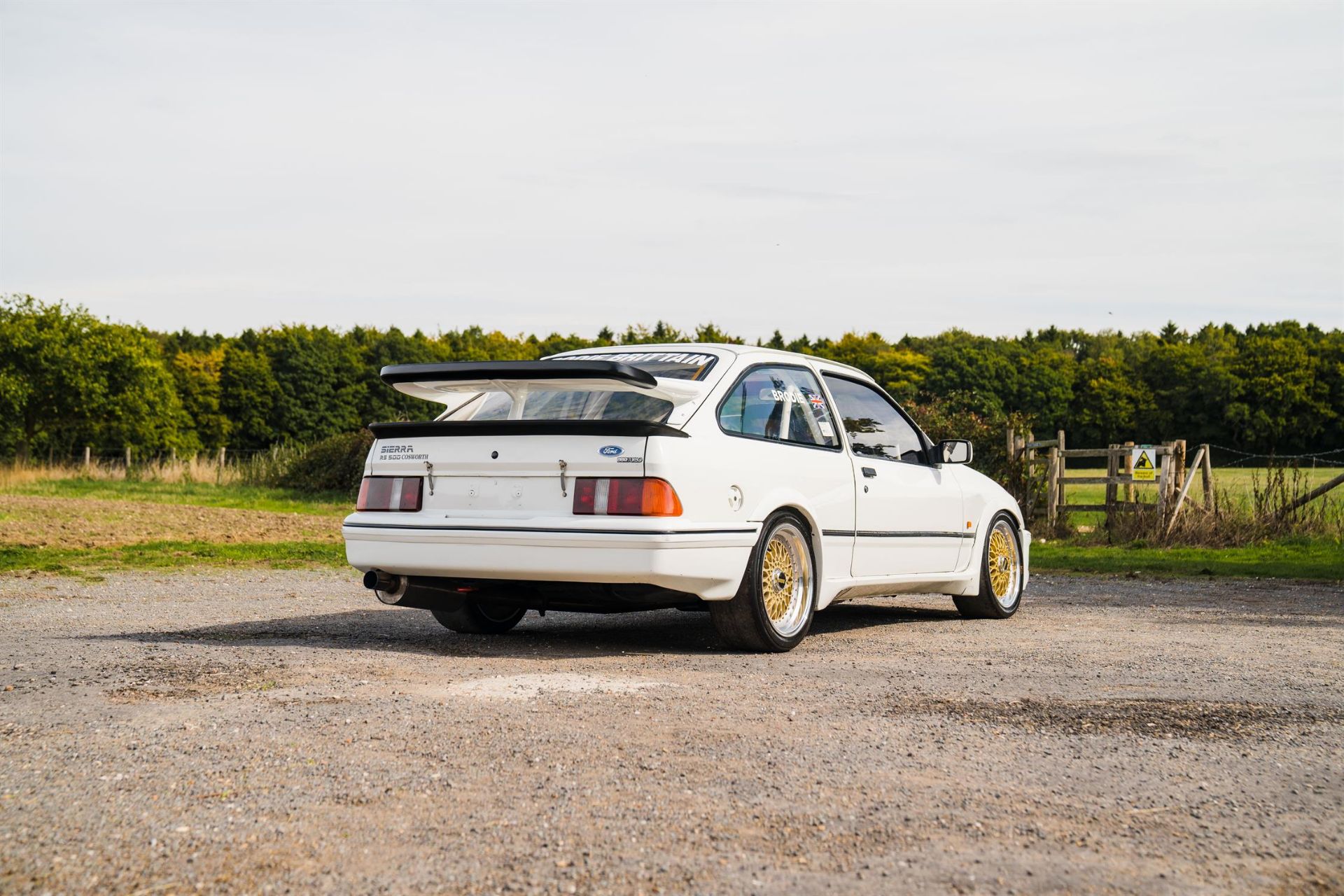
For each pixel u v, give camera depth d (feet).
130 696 14.51
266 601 27.48
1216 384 245.86
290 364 236.22
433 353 251.39
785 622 19.61
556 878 8.43
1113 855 9.00
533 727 12.84
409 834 9.30
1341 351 246.68
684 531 17.42
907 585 23.15
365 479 19.84
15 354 175.32
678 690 15.19
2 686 15.20
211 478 108.06
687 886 8.30
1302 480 53.16
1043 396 248.73
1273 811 10.12
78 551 38.63
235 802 10.09
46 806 9.94
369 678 15.87
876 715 13.66
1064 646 20.15
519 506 18.29
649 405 18.78
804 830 9.48
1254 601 28.99
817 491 20.36
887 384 239.71
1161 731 13.01
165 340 264.31
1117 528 54.39
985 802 10.27
